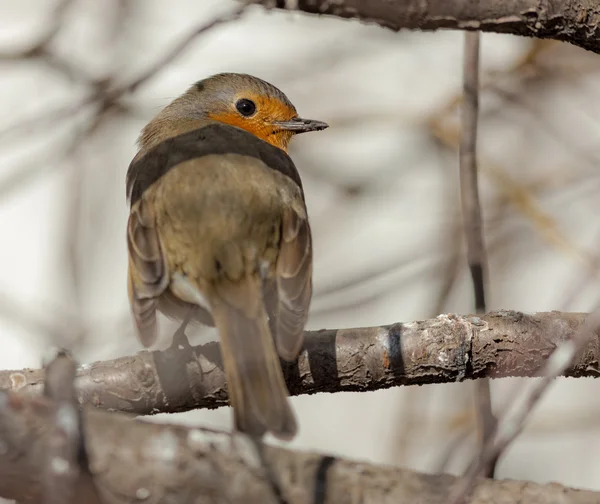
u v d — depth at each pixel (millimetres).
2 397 6098
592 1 8234
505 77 15398
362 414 16000
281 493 6363
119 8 14359
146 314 8938
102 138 13711
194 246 9117
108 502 6195
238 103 12273
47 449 6008
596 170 14930
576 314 8898
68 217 13242
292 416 7469
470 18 8117
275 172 9906
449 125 15109
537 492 6594
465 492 5887
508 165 15516
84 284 13016
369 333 8898
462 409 13875
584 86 15508
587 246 14297
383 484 6523
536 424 14406
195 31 7797
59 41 13922
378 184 15383
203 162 9805
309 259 9367
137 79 7859
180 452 6277
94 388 8633
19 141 13398
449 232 13680
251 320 8617
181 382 8688
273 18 16391
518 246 14617
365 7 7977
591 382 14984
